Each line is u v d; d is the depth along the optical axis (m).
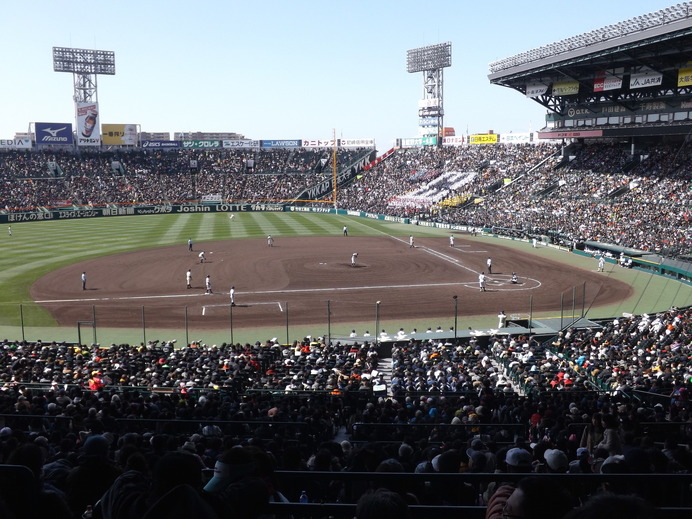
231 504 3.85
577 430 14.90
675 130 85.56
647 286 58.91
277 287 58.06
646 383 23.31
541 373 27.84
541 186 104.00
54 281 59.78
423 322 47.12
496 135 134.12
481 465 9.70
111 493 4.26
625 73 82.69
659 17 68.12
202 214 134.62
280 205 142.62
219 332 44.25
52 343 34.94
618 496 2.49
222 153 159.00
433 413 19.03
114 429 15.49
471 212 105.62
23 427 15.33
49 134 142.75
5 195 125.81
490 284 59.78
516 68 92.19
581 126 98.31
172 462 3.84
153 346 35.00
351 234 98.06
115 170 146.62
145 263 69.62
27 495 4.29
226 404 18.84
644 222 78.81
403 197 127.62
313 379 26.38
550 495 3.35
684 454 8.84
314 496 8.26
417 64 153.00
